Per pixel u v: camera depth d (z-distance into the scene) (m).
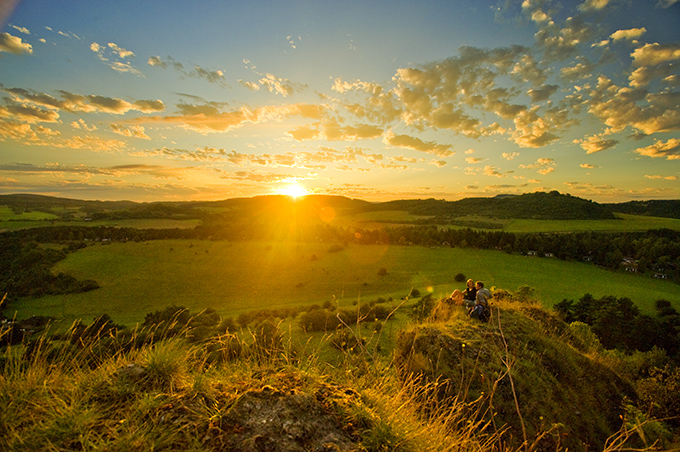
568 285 65.75
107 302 61.06
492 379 5.60
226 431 1.86
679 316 41.72
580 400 5.97
